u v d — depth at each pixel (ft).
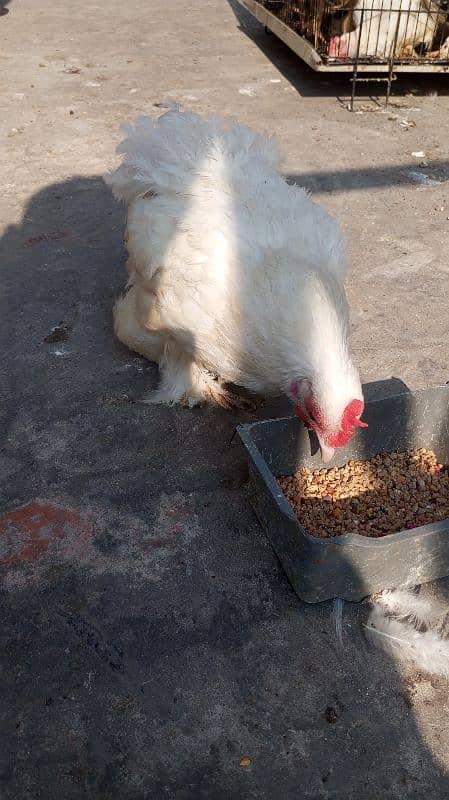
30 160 5.17
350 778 2.07
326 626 2.40
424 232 4.39
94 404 3.19
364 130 5.82
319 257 2.60
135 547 2.62
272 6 7.43
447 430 2.87
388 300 3.82
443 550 2.41
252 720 2.18
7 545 2.62
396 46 6.14
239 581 2.53
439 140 5.66
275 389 2.69
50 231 4.31
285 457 2.78
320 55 6.00
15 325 3.60
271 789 2.05
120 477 2.88
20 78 6.83
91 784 2.06
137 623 2.40
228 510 2.76
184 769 2.09
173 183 2.88
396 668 2.30
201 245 2.64
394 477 2.84
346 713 2.20
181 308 2.71
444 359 3.45
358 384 2.40
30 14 9.10
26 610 2.43
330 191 4.84
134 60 7.44
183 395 3.18
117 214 4.50
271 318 2.47
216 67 7.27
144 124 3.24
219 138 3.08
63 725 2.17
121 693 2.24
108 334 3.57
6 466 2.90
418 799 2.03
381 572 2.39
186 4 9.72
